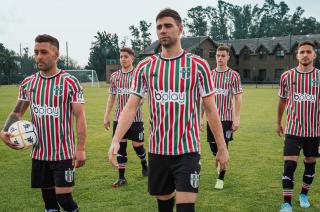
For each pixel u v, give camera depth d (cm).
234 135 1037
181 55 305
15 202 479
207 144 911
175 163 304
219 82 588
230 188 542
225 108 592
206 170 650
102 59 7662
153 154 312
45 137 348
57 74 349
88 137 1018
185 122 302
